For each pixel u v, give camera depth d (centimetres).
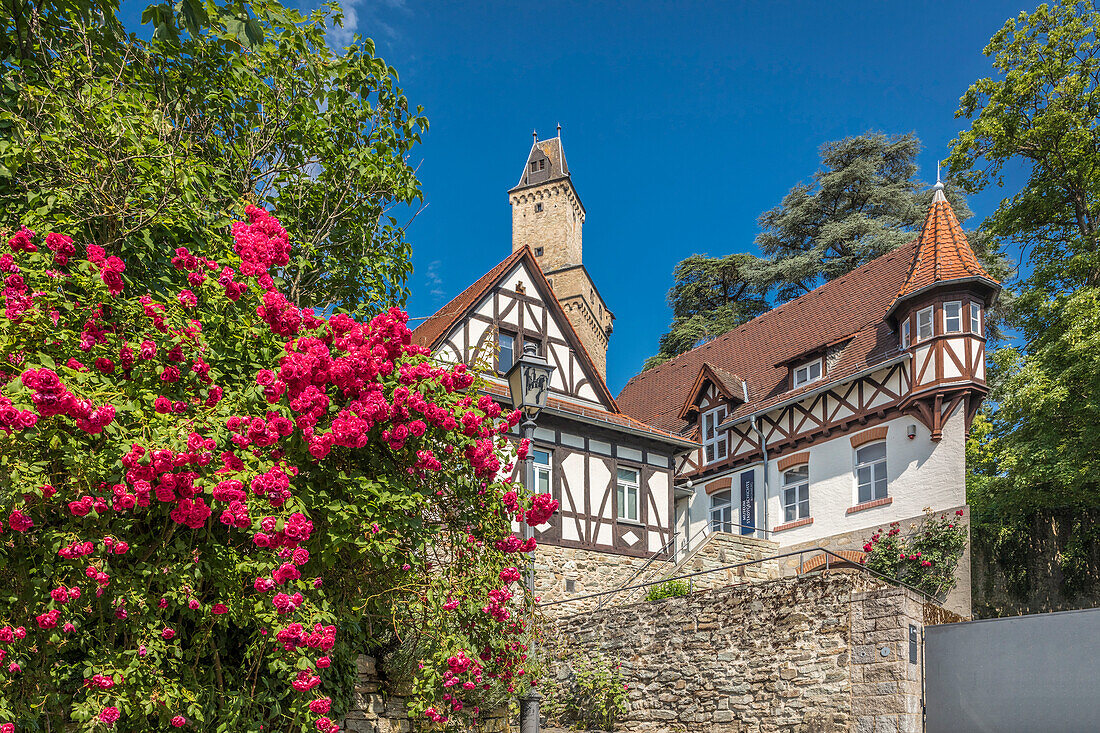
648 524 2002
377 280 874
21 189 629
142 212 626
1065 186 2261
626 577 1905
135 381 523
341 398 598
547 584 1767
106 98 651
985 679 1027
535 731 740
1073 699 959
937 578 1747
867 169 3456
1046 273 2203
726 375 2503
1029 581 2025
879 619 1092
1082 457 1880
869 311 2248
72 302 520
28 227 576
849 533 1991
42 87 650
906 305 1961
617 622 1405
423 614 653
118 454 475
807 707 1137
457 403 658
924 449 1875
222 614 541
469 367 721
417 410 624
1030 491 1972
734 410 2409
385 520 595
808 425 2162
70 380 478
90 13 698
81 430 480
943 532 1767
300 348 571
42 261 520
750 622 1234
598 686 1383
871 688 1077
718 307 3691
